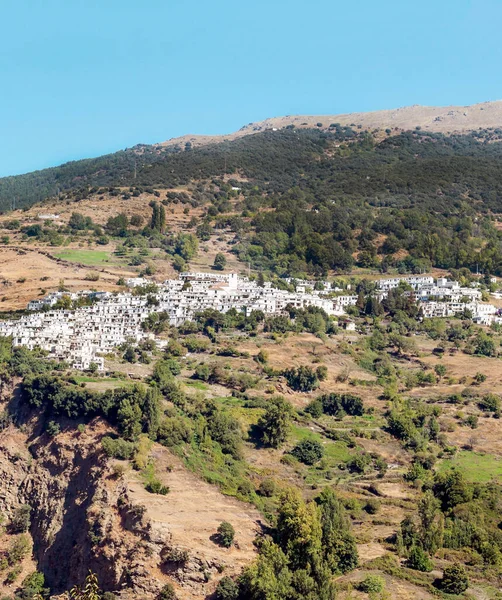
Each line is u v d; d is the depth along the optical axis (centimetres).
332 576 18212
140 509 19288
